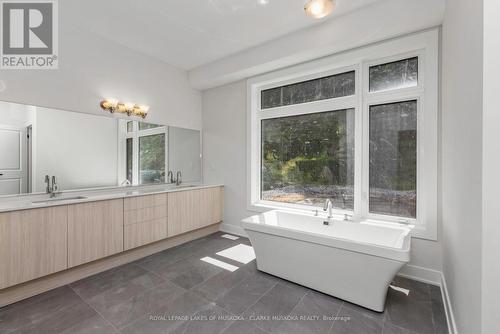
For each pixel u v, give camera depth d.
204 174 4.15
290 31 2.76
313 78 3.05
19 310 1.83
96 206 2.39
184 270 2.53
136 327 1.65
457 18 1.48
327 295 2.05
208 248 3.17
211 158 4.05
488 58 0.94
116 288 2.16
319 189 3.05
